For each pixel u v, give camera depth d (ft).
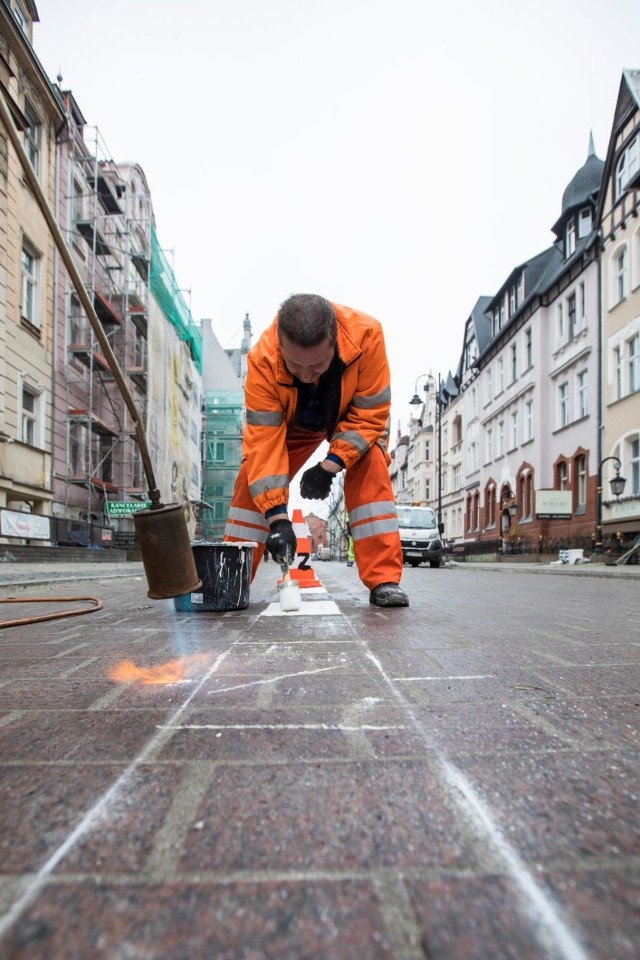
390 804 3.03
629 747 3.90
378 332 11.61
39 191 6.93
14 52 44.21
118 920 2.08
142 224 79.82
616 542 52.65
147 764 3.61
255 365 11.15
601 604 14.98
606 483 60.64
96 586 25.86
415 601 15.53
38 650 7.82
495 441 99.30
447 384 142.20
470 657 7.03
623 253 60.23
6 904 2.18
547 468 77.66
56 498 50.60
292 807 3.00
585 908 2.14
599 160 75.82
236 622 10.48
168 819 2.88
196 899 2.21
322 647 7.73
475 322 113.09
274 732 4.22
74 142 56.44
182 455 96.68
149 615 11.85
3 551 32.14
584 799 3.10
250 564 12.86
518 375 87.35
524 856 2.52
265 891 2.26
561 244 79.36
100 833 2.74
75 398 55.62
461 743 3.97
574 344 69.82
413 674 6.09
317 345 9.25
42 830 2.77
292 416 11.59
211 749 3.88
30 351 46.37
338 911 2.13
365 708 4.83
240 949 1.93
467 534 118.42
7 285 42.75
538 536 75.92
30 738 4.14
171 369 86.63
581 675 6.04
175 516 7.90
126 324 67.92
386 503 13.20
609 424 61.00
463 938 1.97
